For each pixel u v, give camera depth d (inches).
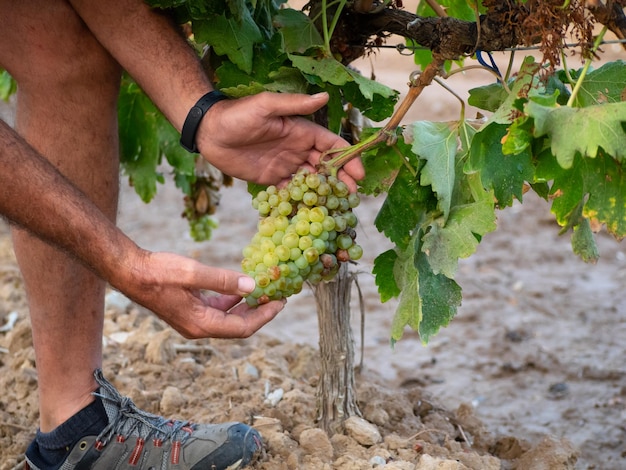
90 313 71.2
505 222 144.6
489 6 63.8
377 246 136.2
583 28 61.5
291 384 85.3
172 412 81.7
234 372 88.0
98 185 70.9
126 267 62.5
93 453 71.5
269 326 110.4
